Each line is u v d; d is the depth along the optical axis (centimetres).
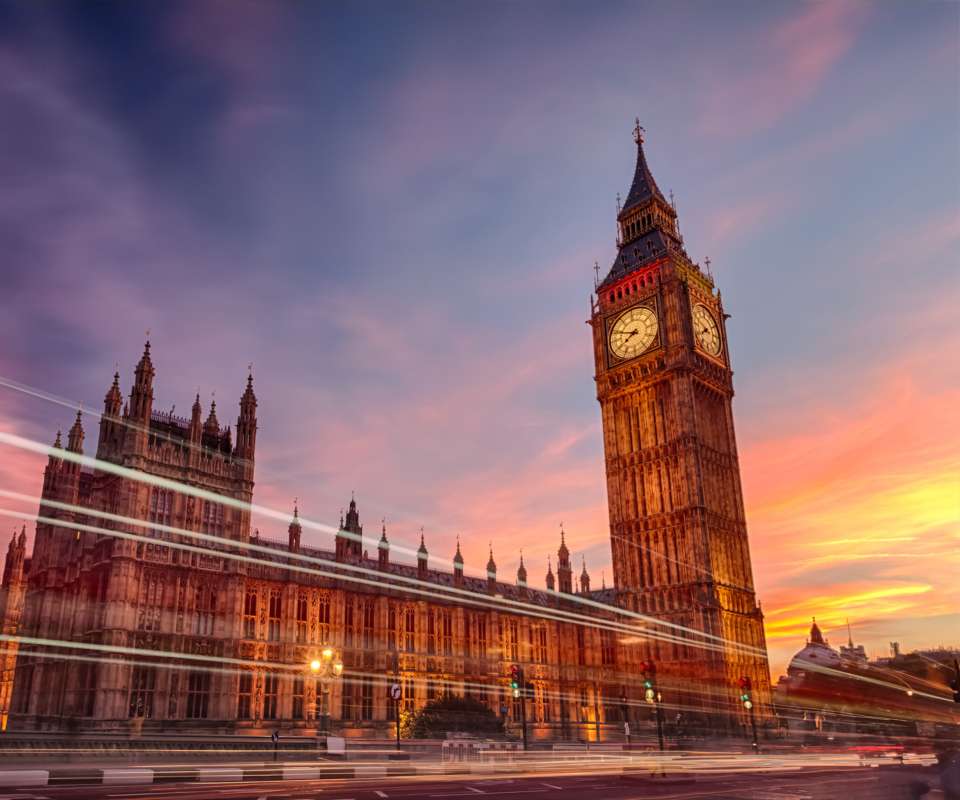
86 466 6925
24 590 8050
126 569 5538
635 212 10981
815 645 18712
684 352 9550
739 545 9506
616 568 9481
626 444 9875
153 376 6166
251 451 6662
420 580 8188
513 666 4569
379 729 6869
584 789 2505
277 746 4506
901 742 8112
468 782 2862
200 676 5831
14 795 2105
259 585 6538
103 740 4675
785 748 6762
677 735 7644
